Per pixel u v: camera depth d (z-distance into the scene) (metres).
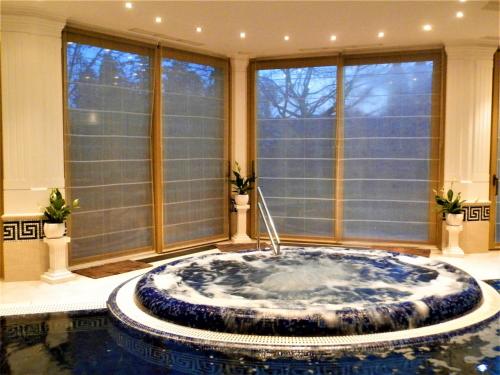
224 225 7.26
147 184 6.26
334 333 3.33
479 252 6.35
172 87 6.43
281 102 7.04
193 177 6.77
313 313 3.37
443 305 3.62
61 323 3.75
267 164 7.18
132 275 5.24
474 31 5.65
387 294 4.25
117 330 3.60
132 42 5.93
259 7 4.79
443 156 6.40
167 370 2.95
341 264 5.19
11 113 4.96
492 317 3.70
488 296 4.26
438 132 6.46
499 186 6.45
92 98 5.62
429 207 6.57
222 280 4.65
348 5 4.71
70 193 5.48
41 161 5.09
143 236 6.26
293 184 7.07
